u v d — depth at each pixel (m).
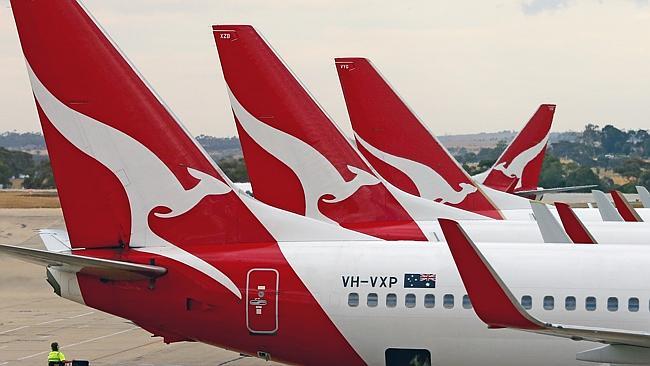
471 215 108.81
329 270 87.00
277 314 86.69
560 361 84.75
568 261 85.81
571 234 94.00
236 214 88.81
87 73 86.75
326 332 86.69
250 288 86.75
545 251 86.75
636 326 83.50
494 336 85.12
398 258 87.25
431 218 103.69
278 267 87.12
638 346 73.00
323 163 101.06
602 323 83.81
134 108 87.44
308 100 100.88
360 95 121.31
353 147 101.50
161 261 87.25
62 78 86.56
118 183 87.81
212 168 88.69
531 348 84.81
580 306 84.12
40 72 86.56
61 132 87.25
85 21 86.50
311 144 101.00
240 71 101.06
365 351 86.81
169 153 88.00
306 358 87.75
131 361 125.81
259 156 101.25
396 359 86.69
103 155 87.56
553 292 84.69
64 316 164.75
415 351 86.31
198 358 127.88
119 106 87.25
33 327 153.12
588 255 86.19
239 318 86.94
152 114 87.75
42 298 186.50
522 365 85.38
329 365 87.81
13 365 122.75
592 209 137.00
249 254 87.69
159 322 87.56
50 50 86.31
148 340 141.62
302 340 87.06
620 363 74.06
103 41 86.81
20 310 171.75
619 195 114.81
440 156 119.81
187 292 86.94
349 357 87.25
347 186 101.38
